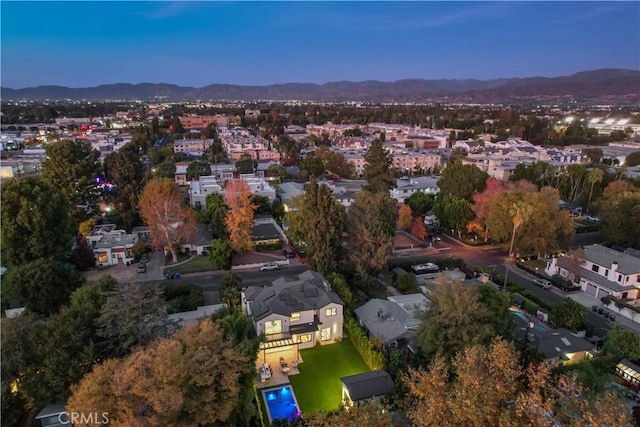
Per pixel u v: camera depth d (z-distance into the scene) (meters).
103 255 57.34
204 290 50.25
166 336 29.75
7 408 26.81
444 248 67.69
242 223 59.53
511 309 44.81
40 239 48.09
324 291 41.88
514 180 91.25
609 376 30.58
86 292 34.22
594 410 19.25
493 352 24.05
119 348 28.92
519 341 36.34
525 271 59.03
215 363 24.84
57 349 26.94
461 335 32.06
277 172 112.12
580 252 55.97
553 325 43.22
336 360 37.75
